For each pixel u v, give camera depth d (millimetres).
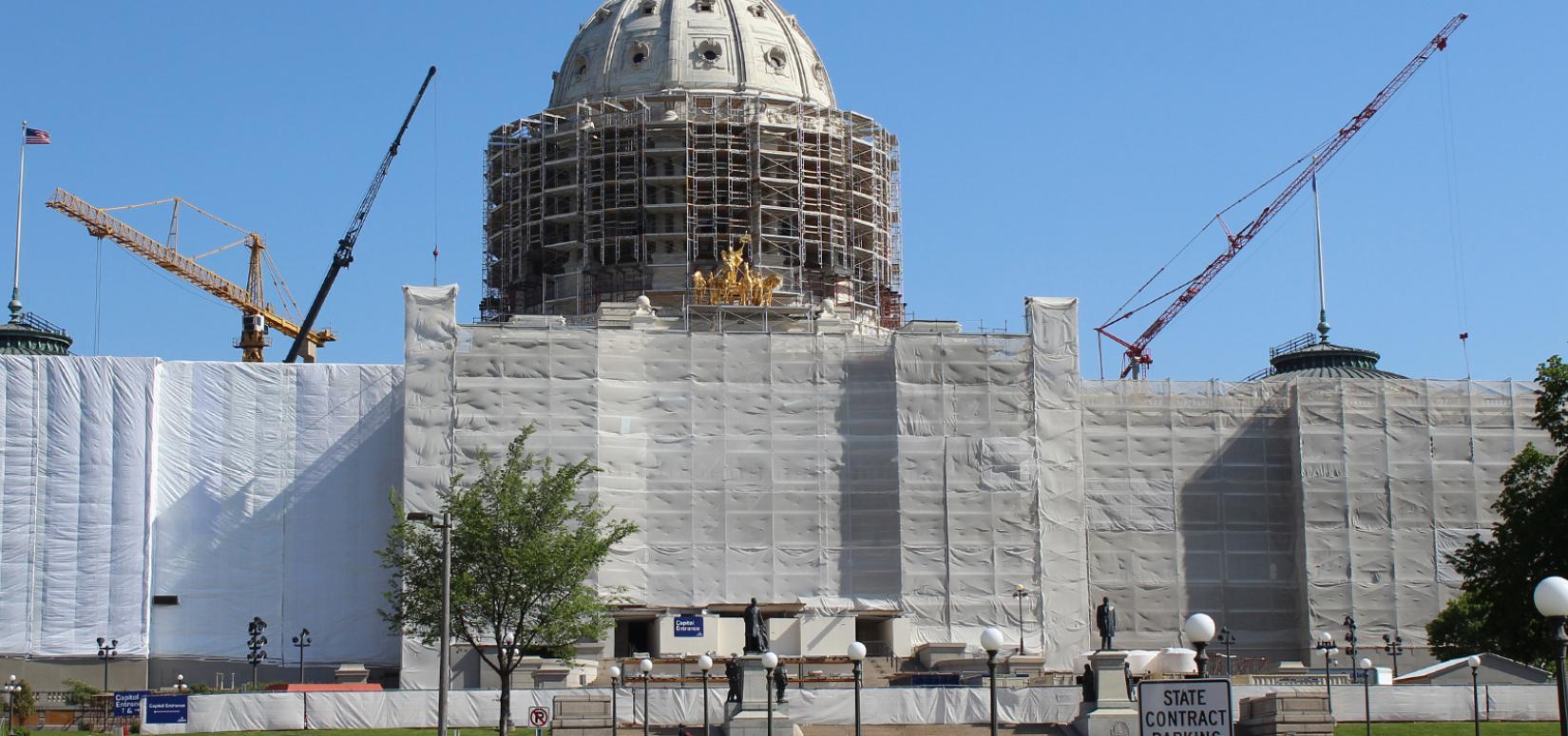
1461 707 104312
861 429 139750
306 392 142625
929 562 138000
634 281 163000
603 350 138250
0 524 138125
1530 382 144375
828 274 165625
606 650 130500
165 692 116750
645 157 164125
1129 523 143375
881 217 170500
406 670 130750
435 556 95750
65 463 139375
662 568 136750
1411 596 141250
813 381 140250
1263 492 144625
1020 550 138625
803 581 137500
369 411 142625
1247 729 86500
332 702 106875
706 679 88688
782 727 92438
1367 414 142875
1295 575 143500
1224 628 137875
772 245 164250
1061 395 141125
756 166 163625
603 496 136000
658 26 173125
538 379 136500
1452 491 142500
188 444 141625
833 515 138625
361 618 140000
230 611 139750
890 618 136125
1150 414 144750
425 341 136000
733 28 173125
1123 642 142000
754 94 167750
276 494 141250
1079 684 105438
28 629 137125
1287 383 146625
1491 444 143375
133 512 139250
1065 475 140125
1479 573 110812
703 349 139875
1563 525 98250
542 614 96688
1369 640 140500
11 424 139375
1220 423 145250
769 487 138500
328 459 141875
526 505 97125
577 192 164375
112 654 137250
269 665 139000
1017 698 104750
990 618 137750
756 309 151750
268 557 140500
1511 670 112312
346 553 140875
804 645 131500
